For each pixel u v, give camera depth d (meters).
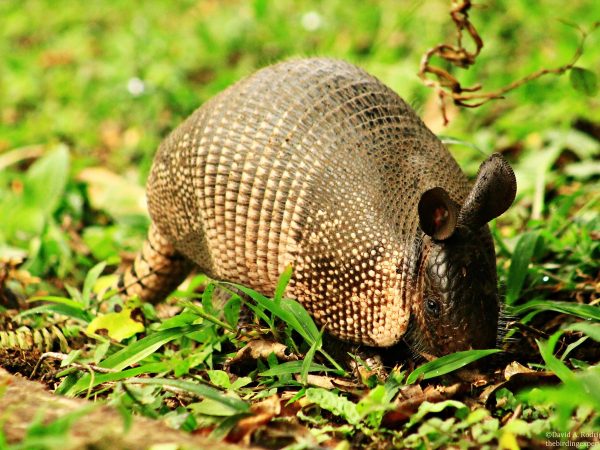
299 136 5.55
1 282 6.31
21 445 3.31
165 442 3.65
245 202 5.67
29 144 10.27
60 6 14.73
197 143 5.95
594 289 5.85
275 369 4.76
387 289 5.09
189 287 6.62
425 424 4.06
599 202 7.60
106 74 11.54
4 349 5.33
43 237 7.33
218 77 10.77
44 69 12.73
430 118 9.61
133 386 4.70
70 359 4.80
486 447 3.88
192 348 5.56
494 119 9.70
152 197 6.54
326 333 5.53
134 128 10.34
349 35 12.03
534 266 6.22
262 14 11.91
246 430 4.08
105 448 3.57
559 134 8.61
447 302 4.73
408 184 5.23
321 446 4.00
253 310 5.33
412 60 10.82
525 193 7.86
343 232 5.23
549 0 11.61
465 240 4.78
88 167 9.41
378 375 5.02
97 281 7.06
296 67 5.89
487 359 4.79
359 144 5.39
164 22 13.73
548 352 4.35
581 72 5.78
